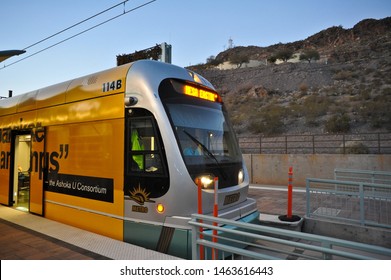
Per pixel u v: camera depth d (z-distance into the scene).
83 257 4.17
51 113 6.73
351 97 30.97
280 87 47.56
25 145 9.34
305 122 26.06
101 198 5.40
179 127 4.89
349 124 23.30
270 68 59.38
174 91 5.17
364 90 32.84
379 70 41.06
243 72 62.00
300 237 2.70
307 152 18.80
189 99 5.38
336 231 6.39
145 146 4.85
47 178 6.68
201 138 5.21
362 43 69.69
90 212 5.57
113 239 5.02
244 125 29.38
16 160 8.16
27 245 4.71
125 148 5.08
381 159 11.33
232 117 33.62
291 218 6.62
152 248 4.64
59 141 6.43
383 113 23.62
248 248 5.42
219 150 5.50
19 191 8.98
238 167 5.76
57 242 4.85
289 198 6.70
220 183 5.12
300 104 32.53
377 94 30.31
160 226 4.59
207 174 4.91
